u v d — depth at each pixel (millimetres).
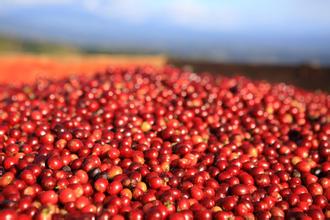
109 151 384
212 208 326
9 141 417
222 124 498
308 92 720
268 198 337
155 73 668
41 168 348
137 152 392
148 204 313
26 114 479
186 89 589
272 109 560
